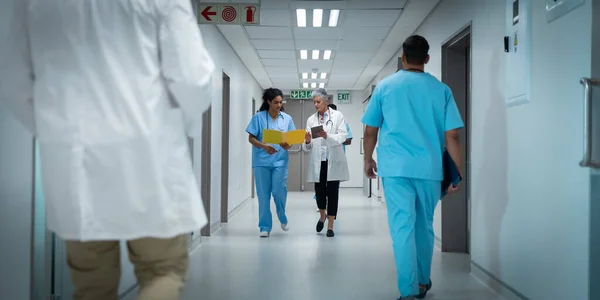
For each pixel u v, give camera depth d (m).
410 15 5.52
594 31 1.96
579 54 2.08
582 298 2.06
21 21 1.35
